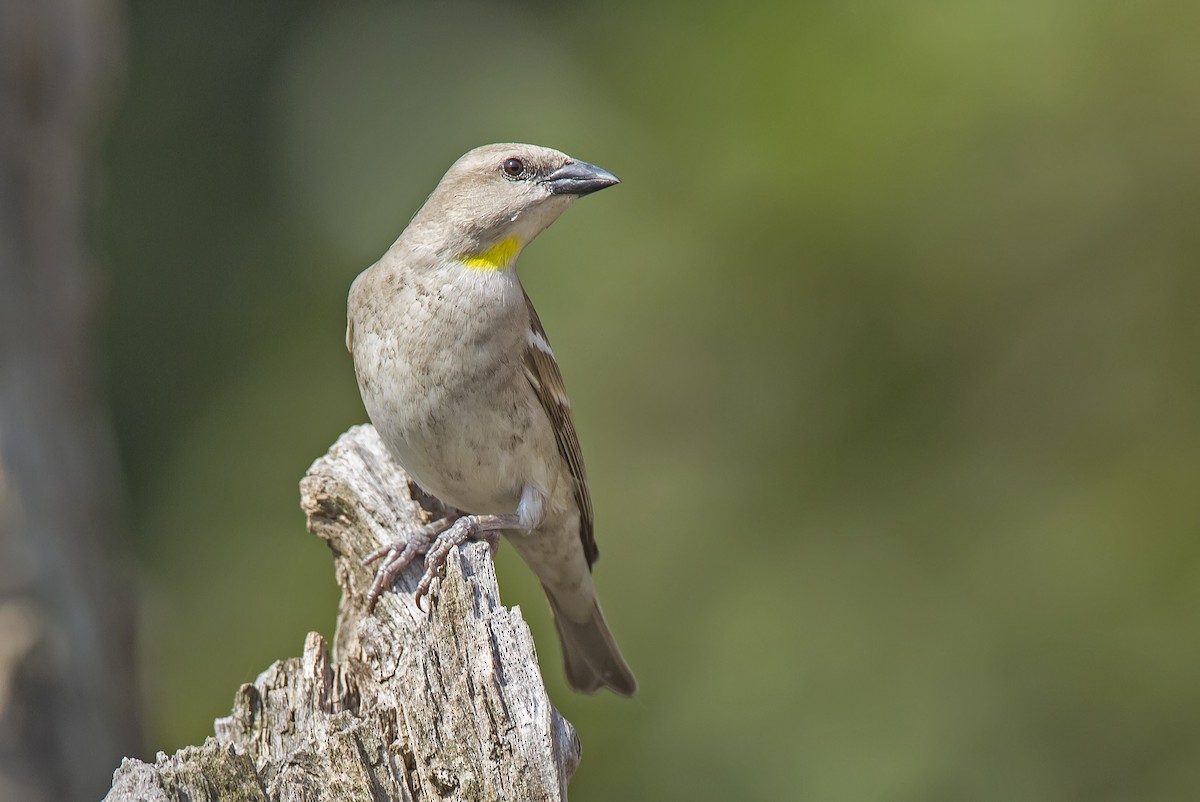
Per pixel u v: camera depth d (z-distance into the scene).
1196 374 13.39
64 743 9.75
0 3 10.73
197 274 15.97
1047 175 13.26
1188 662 12.56
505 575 12.07
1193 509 12.98
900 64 13.25
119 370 15.67
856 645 12.74
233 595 14.40
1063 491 13.23
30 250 11.04
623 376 13.41
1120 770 12.31
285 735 6.49
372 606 7.55
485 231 8.14
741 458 13.32
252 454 15.10
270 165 16.28
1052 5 13.16
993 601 12.86
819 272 13.19
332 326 15.45
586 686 9.52
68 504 10.60
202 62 16.48
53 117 11.13
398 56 16.12
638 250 13.46
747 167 13.26
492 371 8.02
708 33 14.08
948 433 13.36
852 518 13.19
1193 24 13.06
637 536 13.18
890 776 12.22
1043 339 13.45
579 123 14.60
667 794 12.12
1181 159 13.32
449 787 5.76
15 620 9.80
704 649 12.81
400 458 8.22
